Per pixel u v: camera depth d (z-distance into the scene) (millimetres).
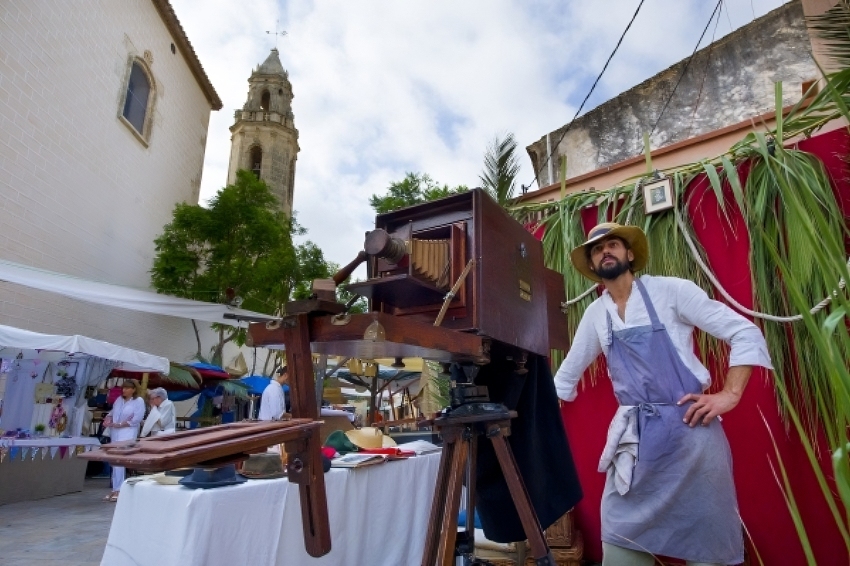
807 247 2648
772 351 2826
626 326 2326
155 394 8156
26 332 6324
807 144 3021
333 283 1438
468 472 1944
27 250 9547
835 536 2574
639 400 2217
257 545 2082
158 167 14570
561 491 2277
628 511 2162
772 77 8680
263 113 35562
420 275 1554
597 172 4980
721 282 3119
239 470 2295
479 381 2314
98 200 11789
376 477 2742
